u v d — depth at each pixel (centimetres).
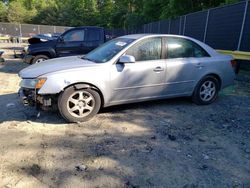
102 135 440
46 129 456
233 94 730
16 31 4147
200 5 2197
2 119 500
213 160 374
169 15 2377
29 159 359
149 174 334
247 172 348
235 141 436
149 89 544
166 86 560
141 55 535
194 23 1562
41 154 373
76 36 1088
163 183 317
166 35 568
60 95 467
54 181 313
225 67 622
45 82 457
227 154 393
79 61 533
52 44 1081
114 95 511
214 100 634
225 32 1194
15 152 376
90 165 349
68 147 395
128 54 522
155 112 559
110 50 545
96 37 1095
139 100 544
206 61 597
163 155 381
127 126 480
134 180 321
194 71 583
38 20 6038
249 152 401
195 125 496
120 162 359
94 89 490
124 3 5362
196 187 313
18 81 868
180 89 579
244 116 553
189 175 335
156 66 539
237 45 1097
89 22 6116
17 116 516
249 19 1016
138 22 3756
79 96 479
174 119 522
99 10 6134
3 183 306
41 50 1068
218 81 624
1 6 5822
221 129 482
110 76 497
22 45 2656
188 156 381
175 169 347
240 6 1075
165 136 445
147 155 379
